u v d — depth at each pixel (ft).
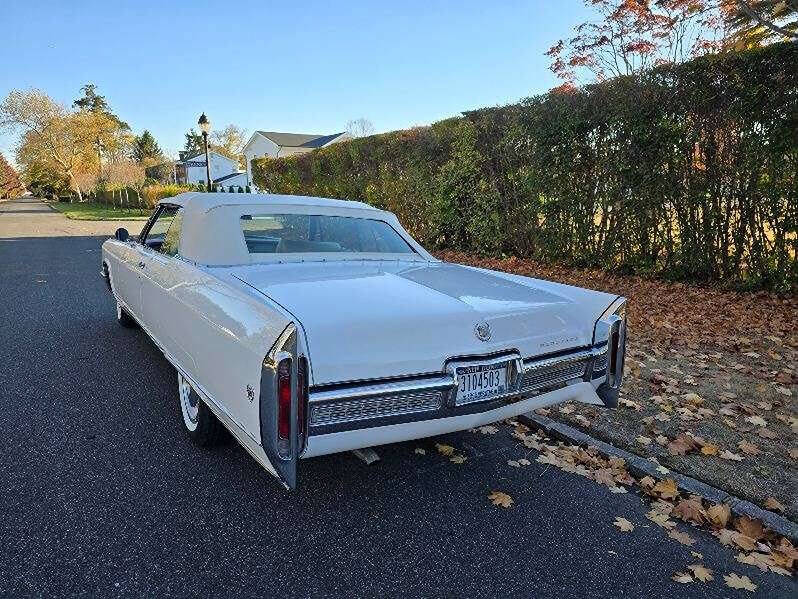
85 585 6.91
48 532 7.94
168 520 8.34
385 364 7.41
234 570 7.31
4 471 9.61
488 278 10.73
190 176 223.92
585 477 10.16
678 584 7.39
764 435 11.65
